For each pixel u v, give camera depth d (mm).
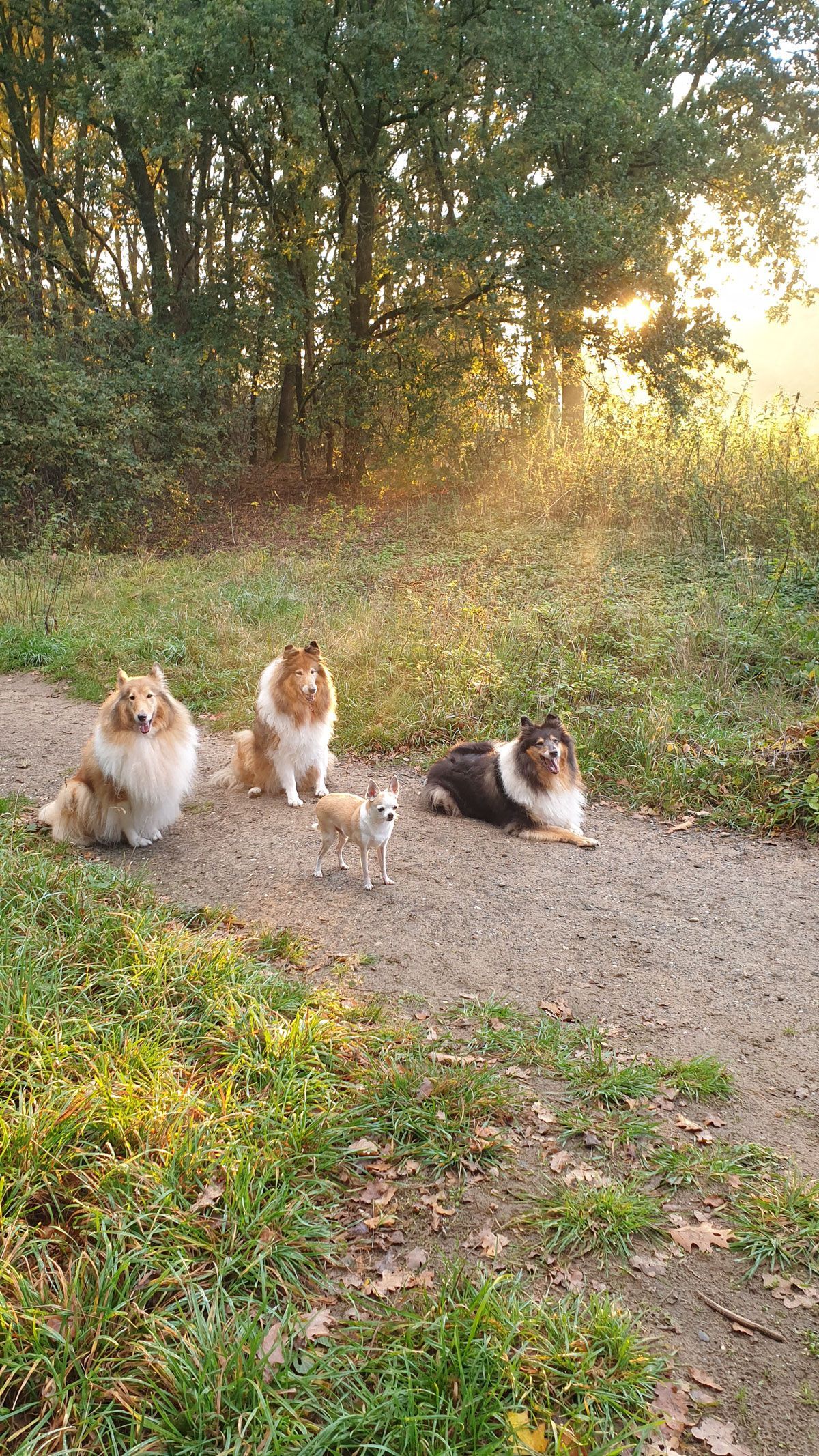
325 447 27656
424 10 20000
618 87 19281
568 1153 3412
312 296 22625
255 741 7727
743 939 5176
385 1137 3445
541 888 5906
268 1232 2852
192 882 5945
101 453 19484
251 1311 2590
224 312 21891
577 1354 2479
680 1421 2391
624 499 15391
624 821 7191
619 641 9977
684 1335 2672
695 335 20672
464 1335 2510
